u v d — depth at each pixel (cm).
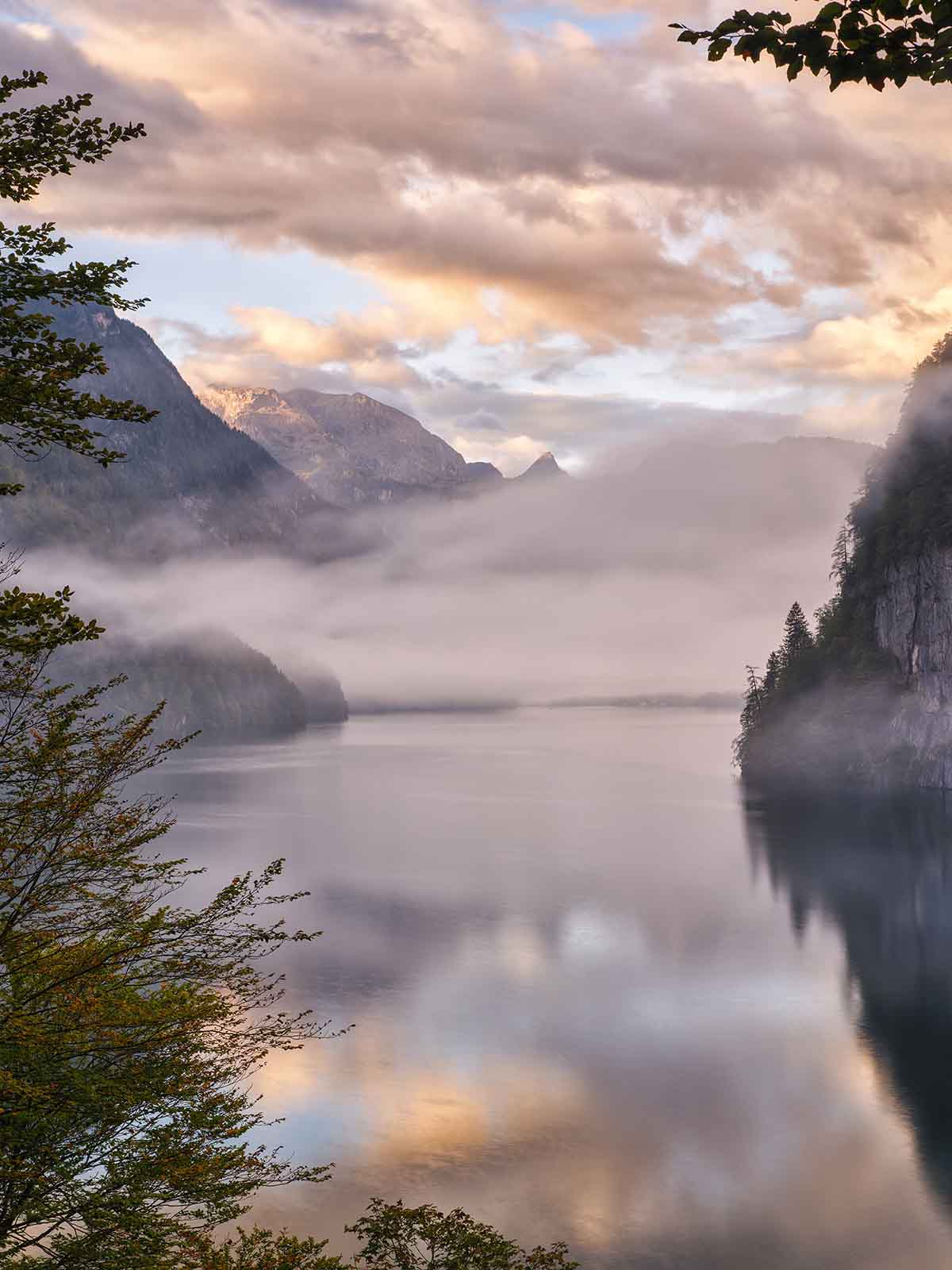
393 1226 2338
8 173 1194
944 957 8394
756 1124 5475
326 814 16925
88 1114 1336
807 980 7906
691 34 746
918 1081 5994
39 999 1392
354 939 9125
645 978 8019
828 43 736
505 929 9494
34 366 1209
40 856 1470
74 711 1488
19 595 1233
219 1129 1438
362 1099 5728
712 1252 4300
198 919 1542
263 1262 1658
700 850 13638
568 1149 5194
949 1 711
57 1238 1412
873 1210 4631
